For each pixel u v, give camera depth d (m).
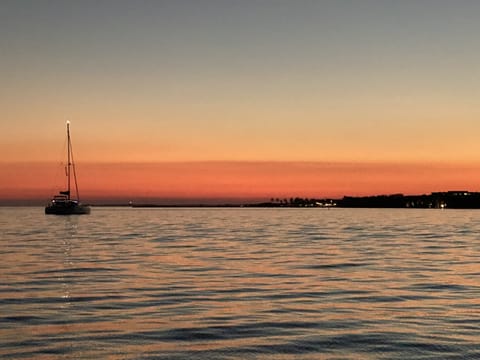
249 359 15.25
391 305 22.84
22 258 42.59
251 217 184.50
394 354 15.69
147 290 26.78
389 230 90.19
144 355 15.51
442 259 41.91
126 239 66.25
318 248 52.62
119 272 34.03
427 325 19.12
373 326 19.00
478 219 158.50
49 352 15.70
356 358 15.36
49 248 52.47
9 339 17.08
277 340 17.16
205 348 16.28
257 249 51.50
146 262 39.91
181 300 24.03
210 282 29.66
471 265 37.81
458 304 23.05
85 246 55.00
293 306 22.64
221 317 20.44
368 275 32.72
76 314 20.91
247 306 22.64
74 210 155.00
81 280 30.33
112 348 16.17
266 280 30.48
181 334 17.86
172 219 155.75
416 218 170.12
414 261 40.50
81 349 16.03
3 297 24.66
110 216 190.75
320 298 24.59
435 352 15.84
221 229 93.94
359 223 124.56
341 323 19.45
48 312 21.28
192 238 68.62
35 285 28.36
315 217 184.38
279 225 112.56
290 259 42.12
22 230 88.12
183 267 36.81
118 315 20.75
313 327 18.88
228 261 40.66
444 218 170.25
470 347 16.31
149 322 19.56
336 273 33.62
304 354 15.72
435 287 27.78
